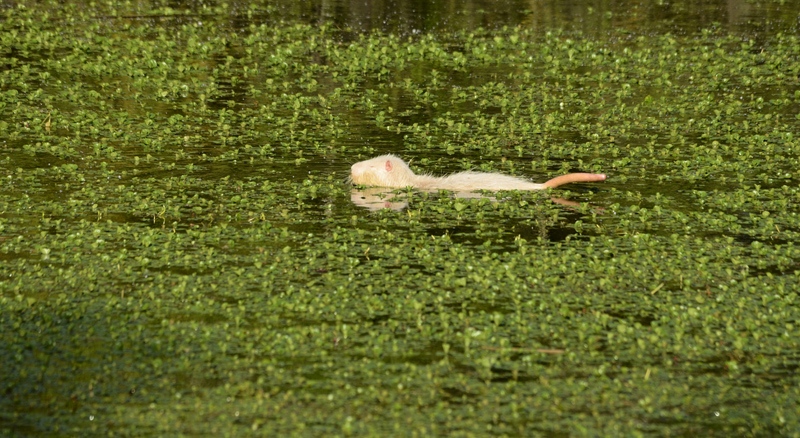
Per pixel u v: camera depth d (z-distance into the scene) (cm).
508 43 3105
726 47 3075
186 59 2811
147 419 1006
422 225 1588
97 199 1664
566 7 3728
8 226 1525
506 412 1034
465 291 1322
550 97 2469
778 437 997
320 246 1473
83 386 1069
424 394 1066
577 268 1405
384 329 1211
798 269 1412
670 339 1197
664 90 2558
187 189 1739
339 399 1051
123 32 3130
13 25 3153
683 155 1995
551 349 1170
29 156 1903
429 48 2975
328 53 2900
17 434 976
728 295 1320
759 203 1700
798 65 2786
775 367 1139
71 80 2528
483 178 1788
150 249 1450
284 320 1232
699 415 1038
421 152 2020
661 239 1530
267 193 1727
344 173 1864
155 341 1166
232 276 1358
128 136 2042
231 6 3606
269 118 2206
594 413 1036
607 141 2102
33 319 1220
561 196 1744
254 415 1018
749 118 2272
